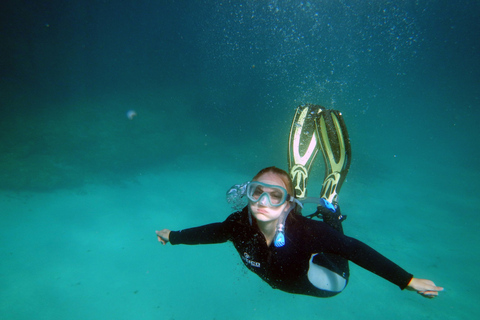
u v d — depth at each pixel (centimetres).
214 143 999
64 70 2017
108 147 826
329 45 2886
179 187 634
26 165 649
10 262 375
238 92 1950
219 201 575
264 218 130
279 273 155
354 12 2675
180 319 311
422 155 1038
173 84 2016
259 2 2705
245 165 812
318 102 1850
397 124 1628
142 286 350
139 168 724
